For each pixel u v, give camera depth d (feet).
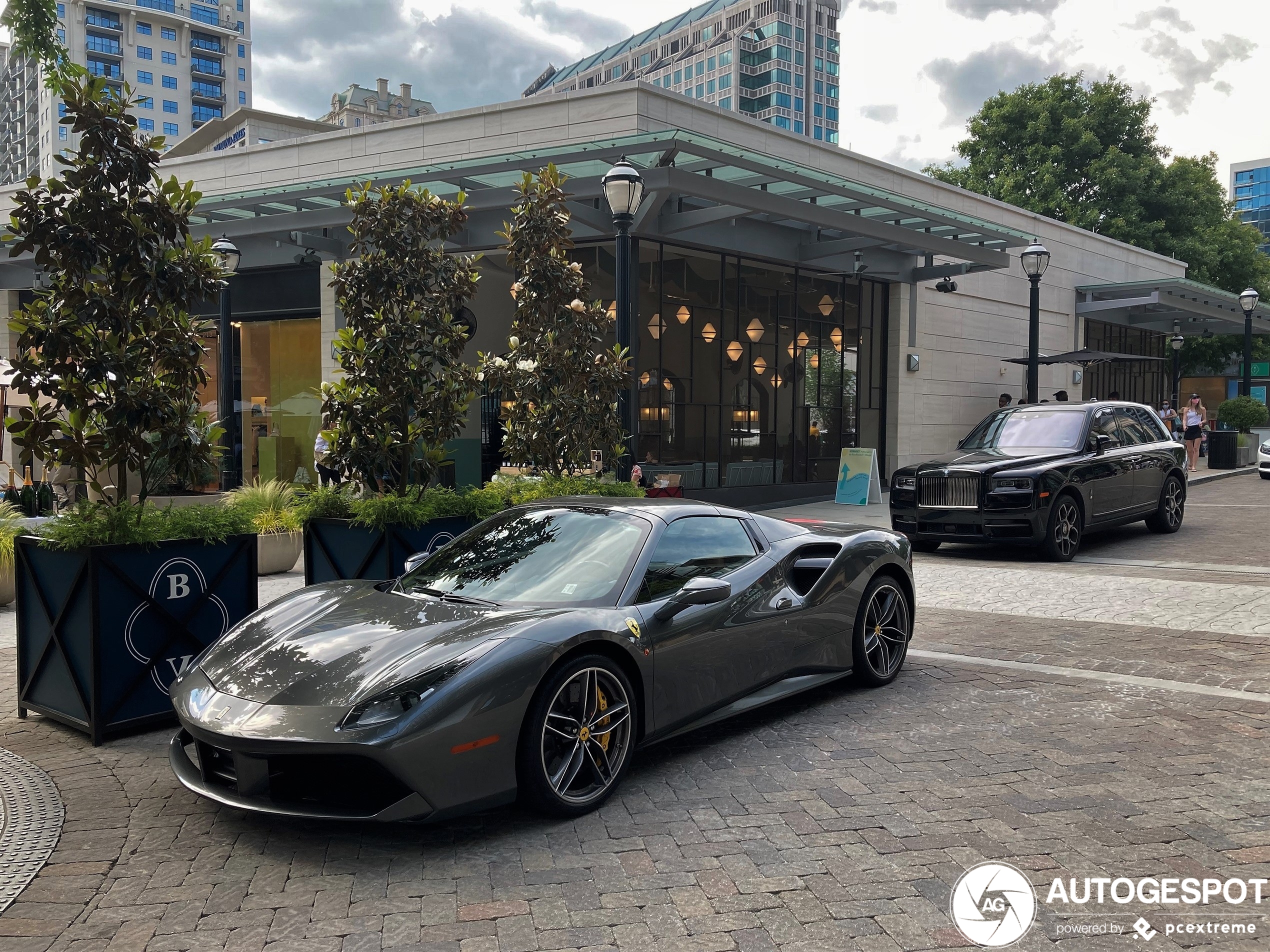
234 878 10.16
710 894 9.57
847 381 57.47
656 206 38.06
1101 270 82.48
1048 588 27.30
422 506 21.11
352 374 21.91
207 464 16.78
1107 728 14.73
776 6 465.88
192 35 411.95
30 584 15.98
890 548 17.67
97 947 8.77
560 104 45.27
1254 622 22.02
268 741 10.16
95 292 15.28
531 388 25.12
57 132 346.95
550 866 10.29
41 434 15.33
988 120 118.52
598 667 11.92
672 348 46.57
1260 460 65.36
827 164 53.26
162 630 15.67
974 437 37.83
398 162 49.57
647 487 39.70
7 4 26.68
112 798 12.60
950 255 48.91
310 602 13.82
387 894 9.71
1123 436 36.99
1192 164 118.11
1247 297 76.33
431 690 10.46
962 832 10.96
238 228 44.65
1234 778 12.51
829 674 16.25
